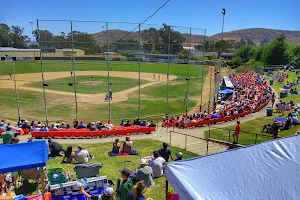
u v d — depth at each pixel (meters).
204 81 56.19
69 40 27.52
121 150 16.31
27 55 83.94
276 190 5.62
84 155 12.95
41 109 29.59
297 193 5.54
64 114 27.95
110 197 7.12
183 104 35.00
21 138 18.81
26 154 8.33
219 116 25.11
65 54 32.31
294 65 84.25
